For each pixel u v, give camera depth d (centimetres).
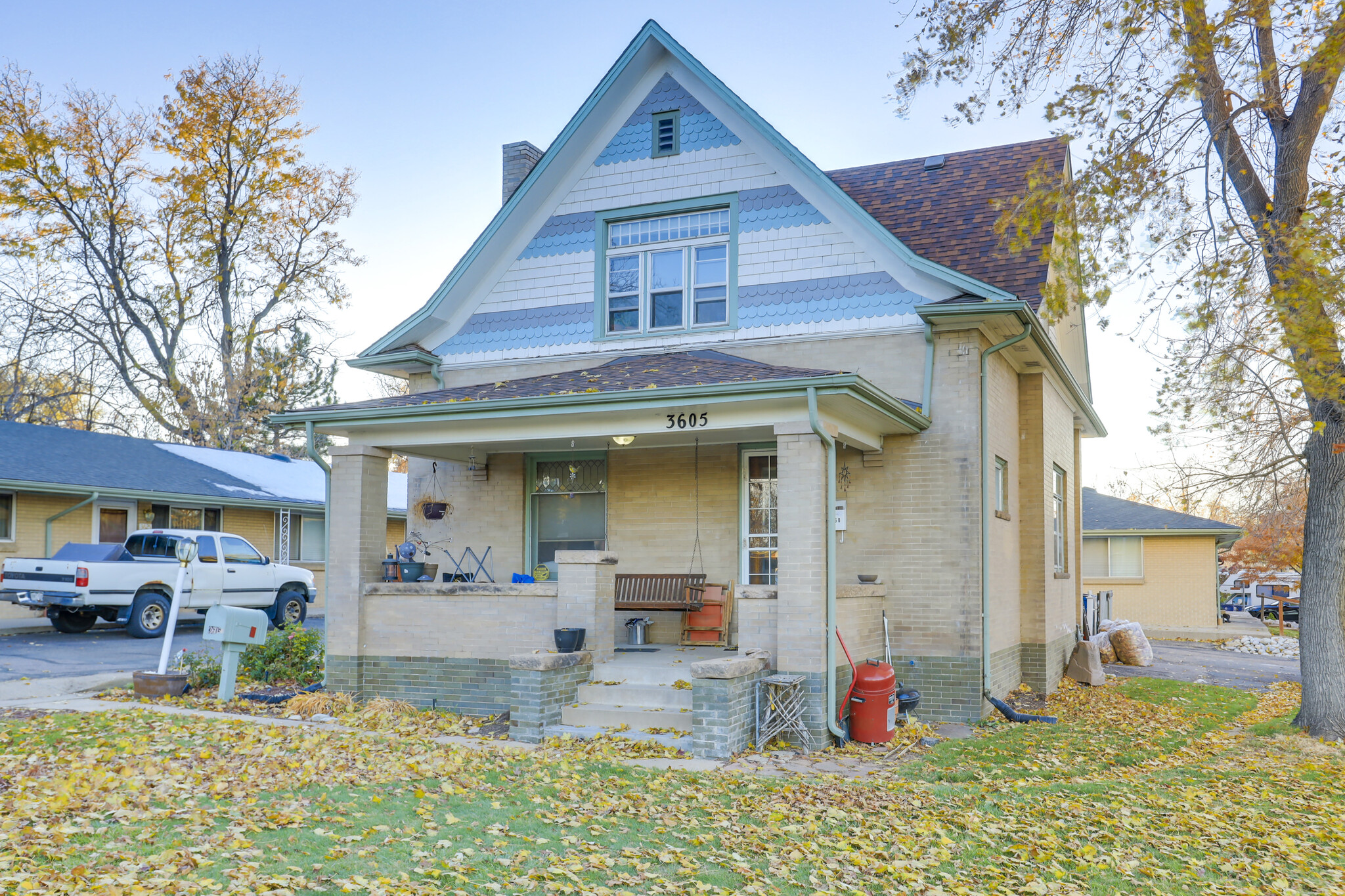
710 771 895
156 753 836
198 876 529
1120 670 1906
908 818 771
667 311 1426
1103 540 3184
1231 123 1132
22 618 2203
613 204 1450
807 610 1040
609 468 1429
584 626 1146
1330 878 689
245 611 1233
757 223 1373
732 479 1366
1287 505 1380
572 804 749
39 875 509
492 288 1510
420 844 621
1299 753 1077
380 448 1272
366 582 1241
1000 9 1186
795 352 1331
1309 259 943
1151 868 684
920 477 1253
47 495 2250
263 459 3131
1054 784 898
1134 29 1070
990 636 1264
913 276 1284
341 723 1085
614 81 1416
